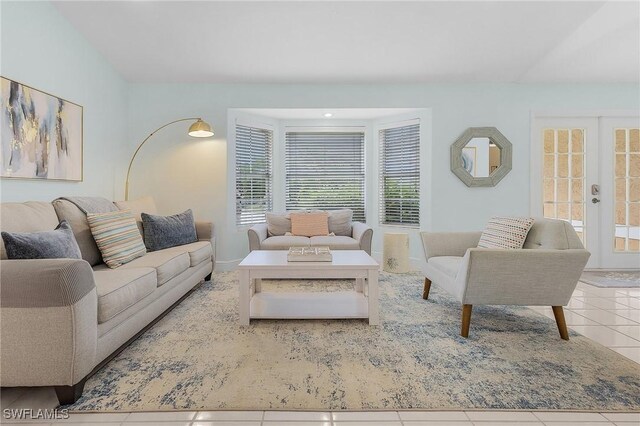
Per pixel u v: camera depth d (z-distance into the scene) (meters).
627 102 4.23
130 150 4.15
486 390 1.61
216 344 2.11
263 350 2.03
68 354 1.45
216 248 4.21
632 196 4.33
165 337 2.21
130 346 2.07
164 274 2.42
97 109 3.49
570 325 2.46
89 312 1.54
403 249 4.09
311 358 1.93
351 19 3.12
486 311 2.74
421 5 2.96
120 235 2.58
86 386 1.63
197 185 4.20
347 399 1.54
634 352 2.02
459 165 4.21
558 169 4.34
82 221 2.50
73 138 3.07
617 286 3.51
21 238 1.74
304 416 1.43
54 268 1.42
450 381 1.69
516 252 2.12
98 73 3.50
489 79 4.14
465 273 2.17
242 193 4.49
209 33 3.30
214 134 4.19
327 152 4.96
